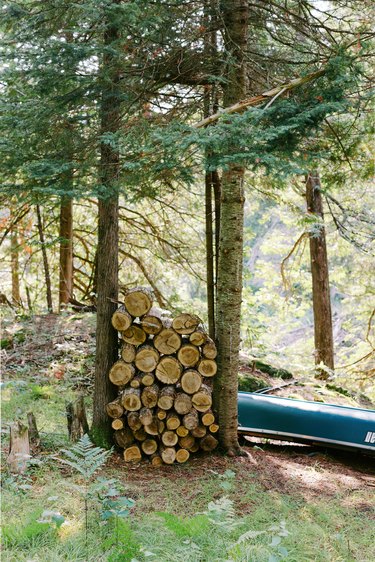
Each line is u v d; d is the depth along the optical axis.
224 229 5.63
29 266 13.72
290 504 4.57
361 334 17.12
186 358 5.37
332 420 6.10
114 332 5.48
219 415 5.63
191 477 4.98
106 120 5.11
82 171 4.96
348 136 6.09
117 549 3.34
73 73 4.89
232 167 5.49
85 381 7.51
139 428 5.24
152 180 4.74
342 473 5.63
